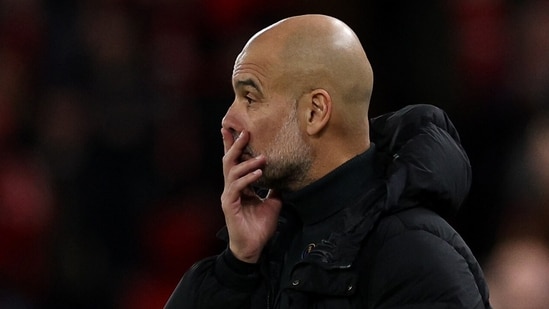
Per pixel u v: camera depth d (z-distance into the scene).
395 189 10.48
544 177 20.73
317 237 10.88
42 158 26.50
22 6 28.77
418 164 10.62
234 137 10.88
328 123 10.75
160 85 27.73
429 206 10.74
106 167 26.19
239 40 29.08
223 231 11.56
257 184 11.01
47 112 26.91
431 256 10.24
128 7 29.27
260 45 10.81
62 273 25.64
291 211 11.32
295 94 10.70
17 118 27.16
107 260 25.91
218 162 27.34
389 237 10.40
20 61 27.98
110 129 26.38
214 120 27.64
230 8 30.31
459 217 25.55
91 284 25.67
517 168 22.78
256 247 10.97
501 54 27.92
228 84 28.31
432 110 11.16
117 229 26.03
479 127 26.62
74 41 27.81
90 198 26.05
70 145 26.39
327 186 10.85
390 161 11.11
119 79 26.97
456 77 27.78
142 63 27.72
